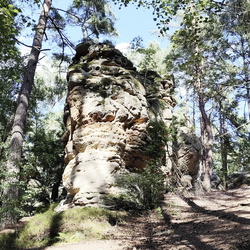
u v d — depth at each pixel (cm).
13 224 945
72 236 774
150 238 718
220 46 1670
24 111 1136
